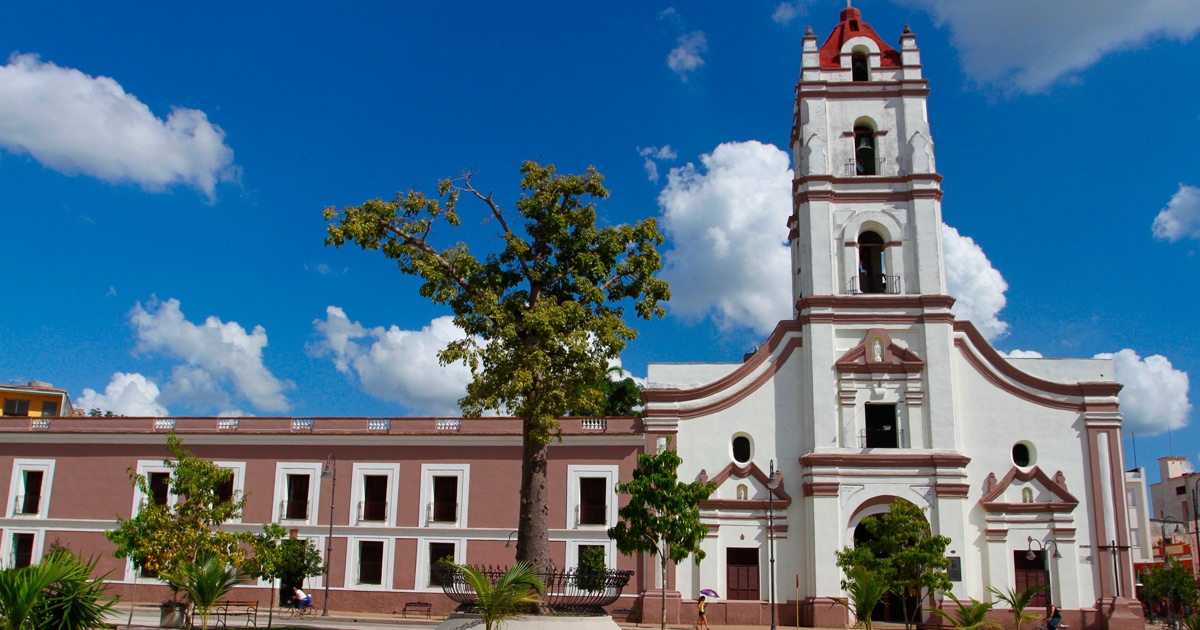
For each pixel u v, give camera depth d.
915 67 40.41
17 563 41.34
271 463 41.12
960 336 37.94
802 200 39.56
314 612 37.62
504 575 19.23
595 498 38.88
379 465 40.62
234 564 27.58
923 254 38.06
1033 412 37.19
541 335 23.27
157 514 27.81
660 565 36.38
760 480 36.94
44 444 42.53
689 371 38.97
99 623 14.12
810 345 37.47
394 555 39.53
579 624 20.47
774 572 34.66
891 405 37.16
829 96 40.56
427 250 24.41
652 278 25.92
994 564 35.34
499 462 40.00
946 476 35.59
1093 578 35.38
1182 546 64.88
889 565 28.38
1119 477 36.28
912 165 39.00
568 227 24.89
